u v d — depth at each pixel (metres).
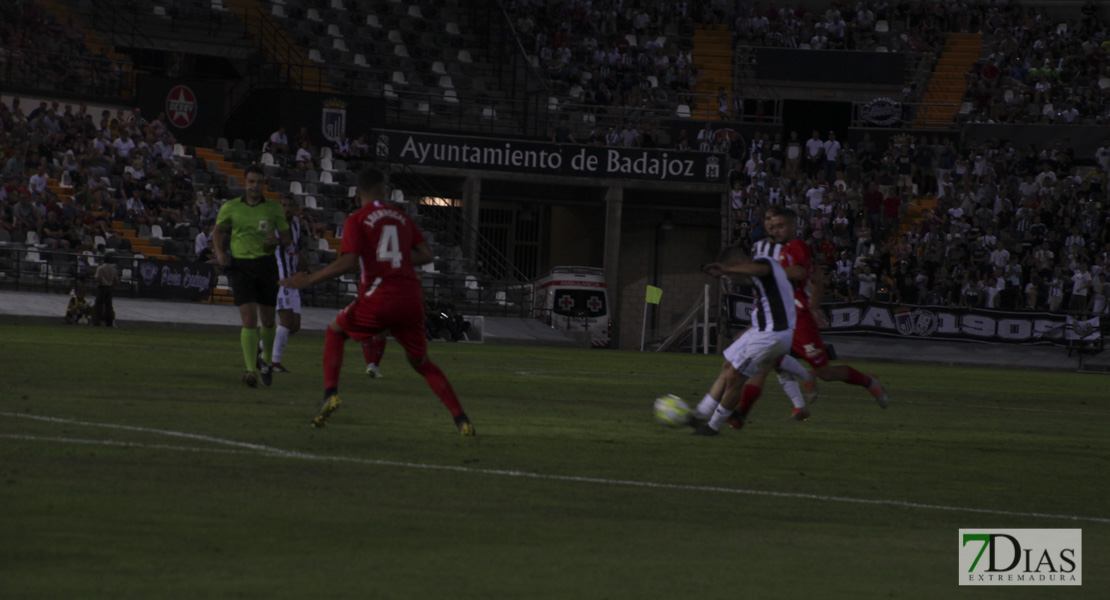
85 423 16.88
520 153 84.56
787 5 101.31
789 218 22.91
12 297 58.03
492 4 96.81
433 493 13.06
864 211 83.94
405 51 92.56
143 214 68.69
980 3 102.69
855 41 99.94
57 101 74.12
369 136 83.25
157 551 9.77
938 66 99.62
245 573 9.25
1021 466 18.77
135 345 38.00
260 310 27.11
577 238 92.56
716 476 15.68
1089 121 93.06
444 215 86.88
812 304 23.80
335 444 16.36
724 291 78.25
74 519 10.68
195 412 19.14
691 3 102.06
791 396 24.14
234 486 12.70
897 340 75.00
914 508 14.05
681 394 30.91
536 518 12.05
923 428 24.25
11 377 23.73
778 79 95.75
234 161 78.00
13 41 74.56
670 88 96.12
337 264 17.42
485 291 79.31
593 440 18.72
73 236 64.31
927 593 9.82
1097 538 12.71
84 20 80.94
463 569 9.76
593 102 93.94
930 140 90.44
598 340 81.81
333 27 91.12
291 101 81.12
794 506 13.71
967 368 64.19
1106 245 81.00
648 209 90.88
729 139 89.31
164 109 77.38
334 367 18.06
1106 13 100.56
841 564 10.73
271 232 24.66
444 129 89.38
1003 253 79.94
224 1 87.19
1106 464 19.69
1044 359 71.88
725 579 9.89
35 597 8.32
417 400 23.77
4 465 13.08
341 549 10.21
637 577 9.80
